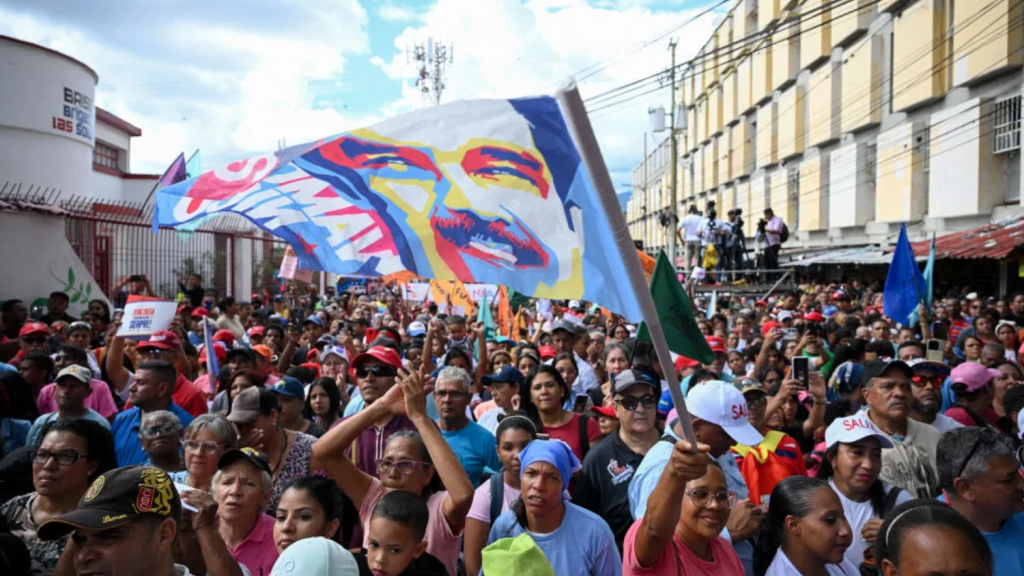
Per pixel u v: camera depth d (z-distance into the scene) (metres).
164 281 17.12
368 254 3.93
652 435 5.32
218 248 19.33
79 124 20.22
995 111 22.92
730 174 49.94
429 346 9.02
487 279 3.77
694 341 6.61
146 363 6.14
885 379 5.27
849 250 30.34
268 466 4.32
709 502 3.71
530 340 12.56
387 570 3.73
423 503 3.91
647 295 2.51
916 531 2.75
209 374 7.96
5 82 18.22
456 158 3.86
